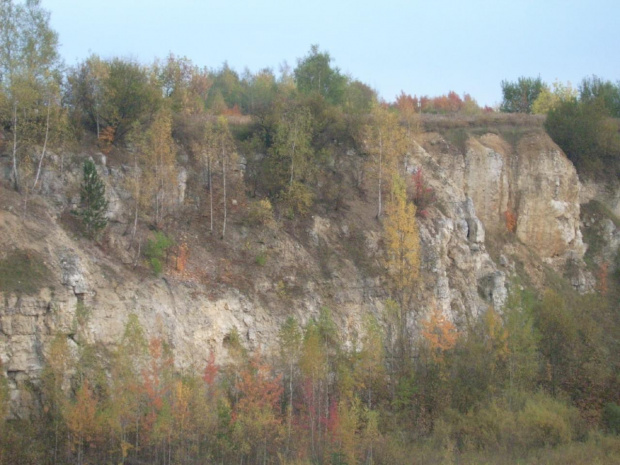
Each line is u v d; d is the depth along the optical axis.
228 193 70.00
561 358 67.88
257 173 73.12
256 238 66.50
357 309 65.94
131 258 58.47
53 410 46.91
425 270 70.88
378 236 72.06
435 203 77.50
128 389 47.28
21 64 60.47
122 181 63.31
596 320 77.44
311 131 75.69
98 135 65.81
